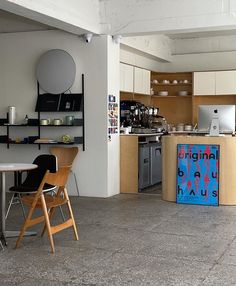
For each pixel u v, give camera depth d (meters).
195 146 7.22
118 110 8.17
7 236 5.20
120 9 7.57
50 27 8.04
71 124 7.80
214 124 7.76
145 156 8.74
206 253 4.57
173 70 11.84
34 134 8.27
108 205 7.12
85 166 7.94
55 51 7.98
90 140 7.88
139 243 4.94
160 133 9.72
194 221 6.01
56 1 6.54
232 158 7.09
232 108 7.80
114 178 8.06
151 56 10.68
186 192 7.27
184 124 11.78
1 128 8.45
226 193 7.12
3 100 8.42
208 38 11.49
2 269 4.12
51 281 3.82
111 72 7.86
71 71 7.88
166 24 7.30
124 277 3.90
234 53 11.28
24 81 8.27
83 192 7.98
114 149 8.05
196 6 7.09
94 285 3.72
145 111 10.21
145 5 7.41
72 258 4.42
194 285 3.71
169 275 3.94
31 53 8.20
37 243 4.96
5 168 4.86
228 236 5.24
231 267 4.15
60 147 7.61
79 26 7.13
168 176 7.46
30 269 4.12
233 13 6.89
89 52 7.81
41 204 4.89
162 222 5.95
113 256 4.48
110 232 5.42
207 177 7.16
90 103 7.84
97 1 7.65
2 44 8.38
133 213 6.52
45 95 8.09
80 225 5.78
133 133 9.14
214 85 11.25
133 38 9.30
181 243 4.94
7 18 8.26
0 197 5.15
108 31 7.69
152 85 12.08
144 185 8.73
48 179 4.73
